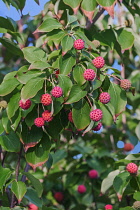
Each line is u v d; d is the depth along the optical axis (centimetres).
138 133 862
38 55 583
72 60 552
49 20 584
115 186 612
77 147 921
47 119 534
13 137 594
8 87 542
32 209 624
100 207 894
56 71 562
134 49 753
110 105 568
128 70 1041
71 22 584
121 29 691
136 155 661
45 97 523
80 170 905
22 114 545
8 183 568
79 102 541
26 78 534
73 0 619
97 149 924
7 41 639
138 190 630
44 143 569
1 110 605
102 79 559
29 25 840
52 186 926
